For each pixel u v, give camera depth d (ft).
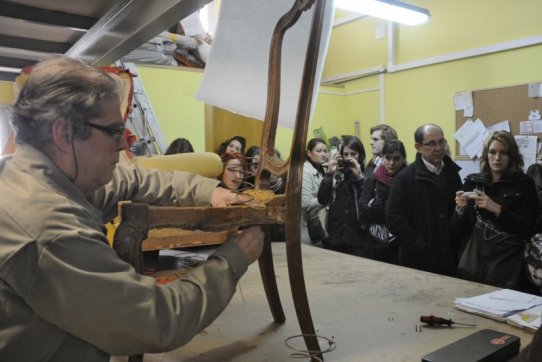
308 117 3.46
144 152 11.31
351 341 3.90
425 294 5.18
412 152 14.39
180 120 12.66
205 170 6.15
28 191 2.27
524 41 11.21
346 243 8.79
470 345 3.47
